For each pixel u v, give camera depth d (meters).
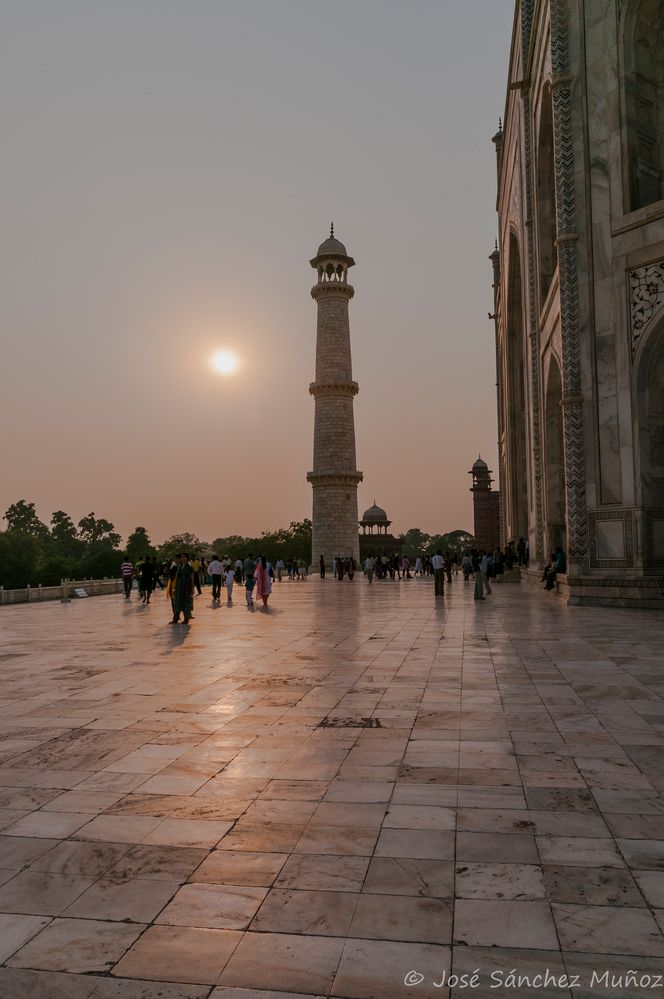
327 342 67.81
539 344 28.64
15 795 5.49
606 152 21.06
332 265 68.75
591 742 6.75
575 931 3.48
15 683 10.21
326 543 66.06
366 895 3.86
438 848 4.45
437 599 25.81
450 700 8.58
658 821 4.86
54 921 3.64
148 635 16.36
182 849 4.48
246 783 5.70
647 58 21.38
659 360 20.14
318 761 6.24
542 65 25.33
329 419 67.12
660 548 20.08
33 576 102.44
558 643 13.16
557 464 28.23
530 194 29.55
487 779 5.73
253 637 15.33
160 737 7.11
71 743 6.94
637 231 20.12
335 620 18.72
